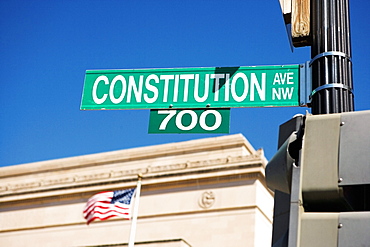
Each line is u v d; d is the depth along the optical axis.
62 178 43.97
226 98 6.42
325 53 5.78
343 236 3.65
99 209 29.69
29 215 43.34
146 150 43.88
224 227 37.00
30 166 47.00
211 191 38.59
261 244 36.66
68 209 42.34
